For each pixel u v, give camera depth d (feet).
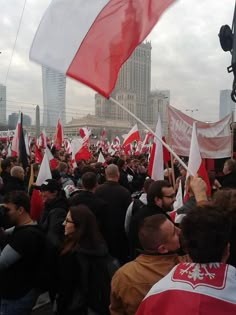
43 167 23.04
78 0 14.44
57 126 61.77
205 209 6.68
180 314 5.74
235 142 28.76
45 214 16.30
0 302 12.26
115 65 14.52
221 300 5.74
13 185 22.31
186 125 26.76
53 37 14.33
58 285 12.01
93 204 16.74
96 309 11.24
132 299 8.11
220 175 26.63
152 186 14.05
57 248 11.99
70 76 14.28
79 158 43.45
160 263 8.29
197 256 6.20
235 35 15.79
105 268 11.37
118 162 32.78
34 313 16.89
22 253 11.58
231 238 10.09
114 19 14.73
